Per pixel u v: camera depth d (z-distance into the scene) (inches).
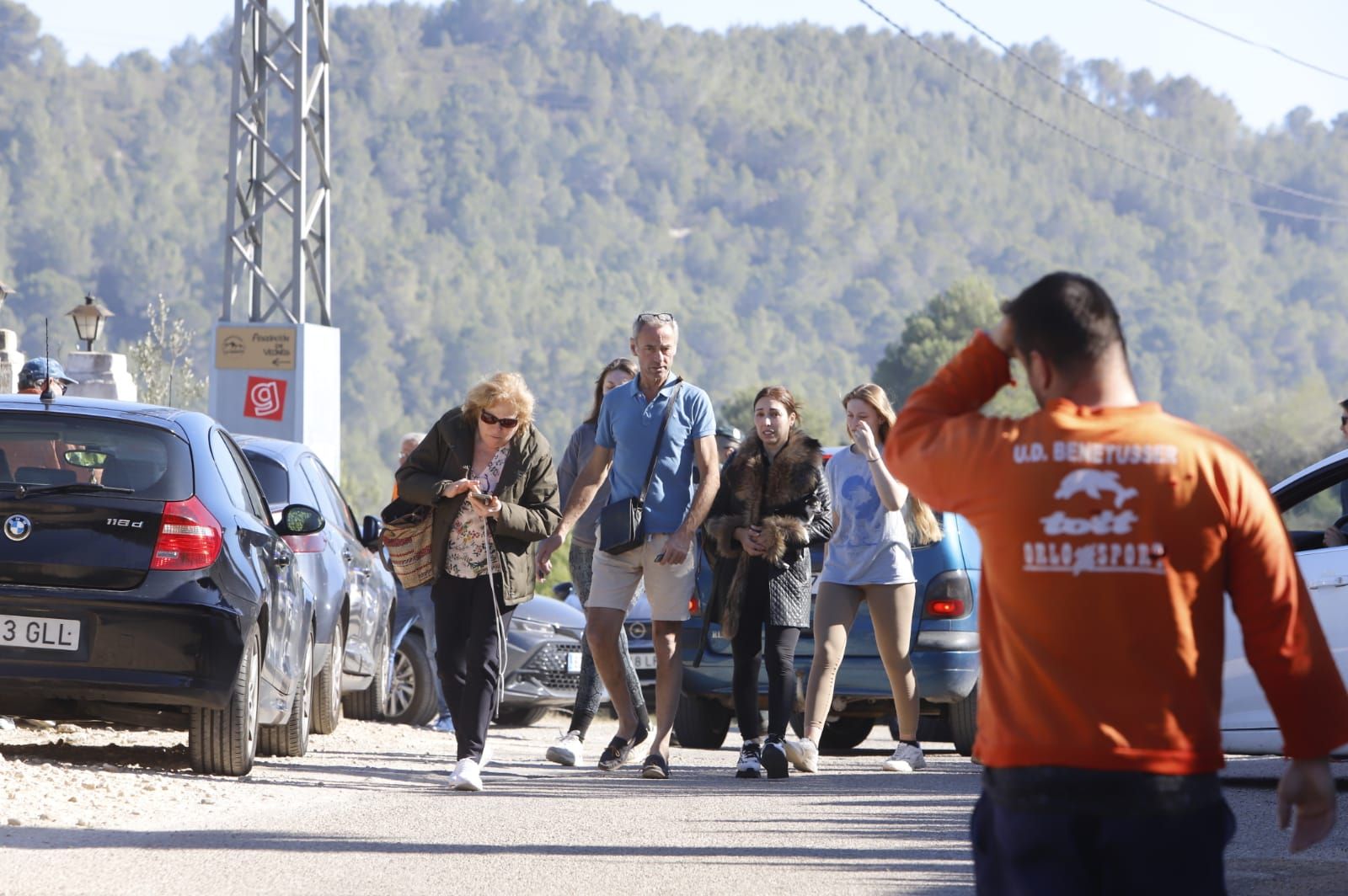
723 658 1267.2
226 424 2578.7
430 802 873.5
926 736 1552.7
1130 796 333.7
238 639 894.4
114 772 899.4
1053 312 356.5
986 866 356.2
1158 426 345.7
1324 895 629.6
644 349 1016.9
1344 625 964.6
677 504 1019.3
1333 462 1009.5
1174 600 337.4
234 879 630.5
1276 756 1158.3
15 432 910.4
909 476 367.9
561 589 1941.4
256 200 2701.8
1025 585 343.0
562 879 646.5
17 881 609.9
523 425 941.2
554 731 1646.2
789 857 707.4
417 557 937.5
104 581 880.3
